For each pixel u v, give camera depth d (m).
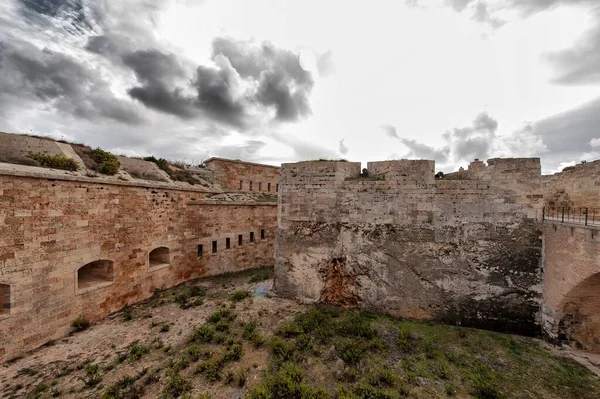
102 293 11.24
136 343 9.14
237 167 26.12
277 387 6.60
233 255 18.58
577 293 8.05
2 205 8.18
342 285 11.66
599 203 11.44
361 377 7.12
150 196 13.85
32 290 8.88
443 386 6.85
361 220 11.49
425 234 10.69
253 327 9.54
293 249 12.50
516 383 7.00
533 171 9.75
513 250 9.82
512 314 9.72
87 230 10.71
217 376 7.14
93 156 15.50
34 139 13.27
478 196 10.25
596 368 7.65
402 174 11.09
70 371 7.70
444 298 10.38
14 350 8.38
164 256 15.15
